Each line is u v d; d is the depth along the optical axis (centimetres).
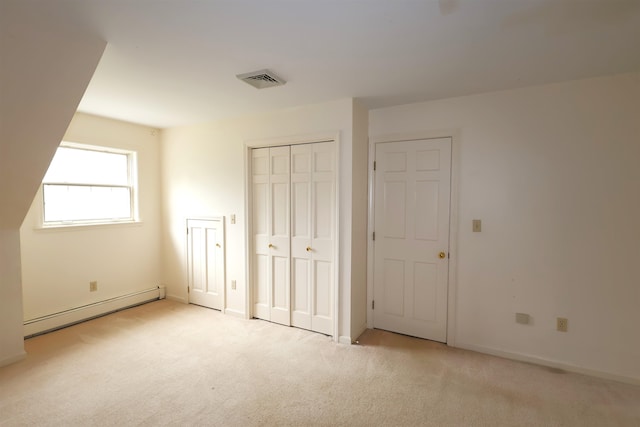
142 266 404
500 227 269
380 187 316
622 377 234
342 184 290
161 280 427
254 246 352
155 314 366
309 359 264
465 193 280
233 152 356
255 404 206
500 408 204
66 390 219
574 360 248
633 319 231
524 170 259
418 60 207
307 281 321
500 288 271
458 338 288
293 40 182
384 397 214
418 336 306
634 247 230
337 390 222
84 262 347
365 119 312
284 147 325
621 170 231
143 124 389
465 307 284
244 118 345
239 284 361
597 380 236
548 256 254
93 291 355
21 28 159
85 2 145
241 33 174
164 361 260
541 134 253
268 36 177
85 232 348
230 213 363
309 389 223
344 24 165
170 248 418
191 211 394
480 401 210
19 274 259
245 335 310
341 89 261
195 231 394
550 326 255
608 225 236
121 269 382
